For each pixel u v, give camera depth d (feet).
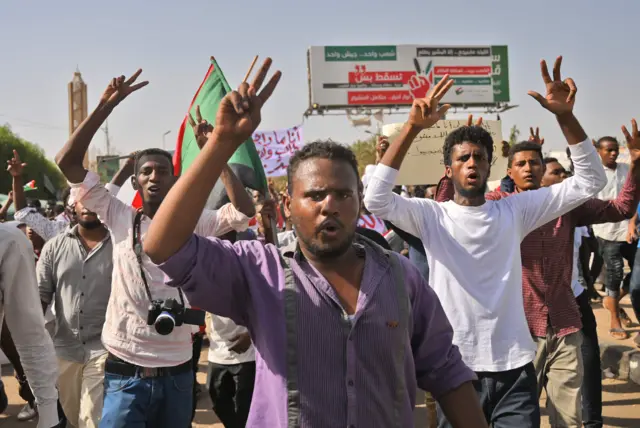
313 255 5.56
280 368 5.28
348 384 5.22
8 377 20.20
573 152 9.74
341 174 5.33
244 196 10.31
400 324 5.45
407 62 113.39
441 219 9.77
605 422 15.23
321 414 5.19
